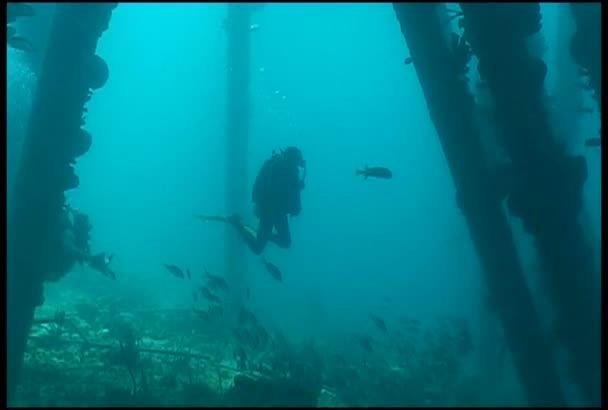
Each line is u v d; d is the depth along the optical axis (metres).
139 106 107.62
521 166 6.99
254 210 8.63
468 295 25.98
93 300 14.83
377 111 105.75
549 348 7.52
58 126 7.05
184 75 100.25
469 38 7.11
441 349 10.44
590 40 8.15
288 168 8.41
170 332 12.60
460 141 7.46
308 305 19.05
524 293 7.55
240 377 7.46
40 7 10.91
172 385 7.95
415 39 7.44
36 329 10.31
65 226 8.55
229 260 17.05
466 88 7.48
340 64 89.00
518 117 6.89
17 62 10.56
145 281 20.94
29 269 7.00
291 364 8.66
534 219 7.02
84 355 9.21
